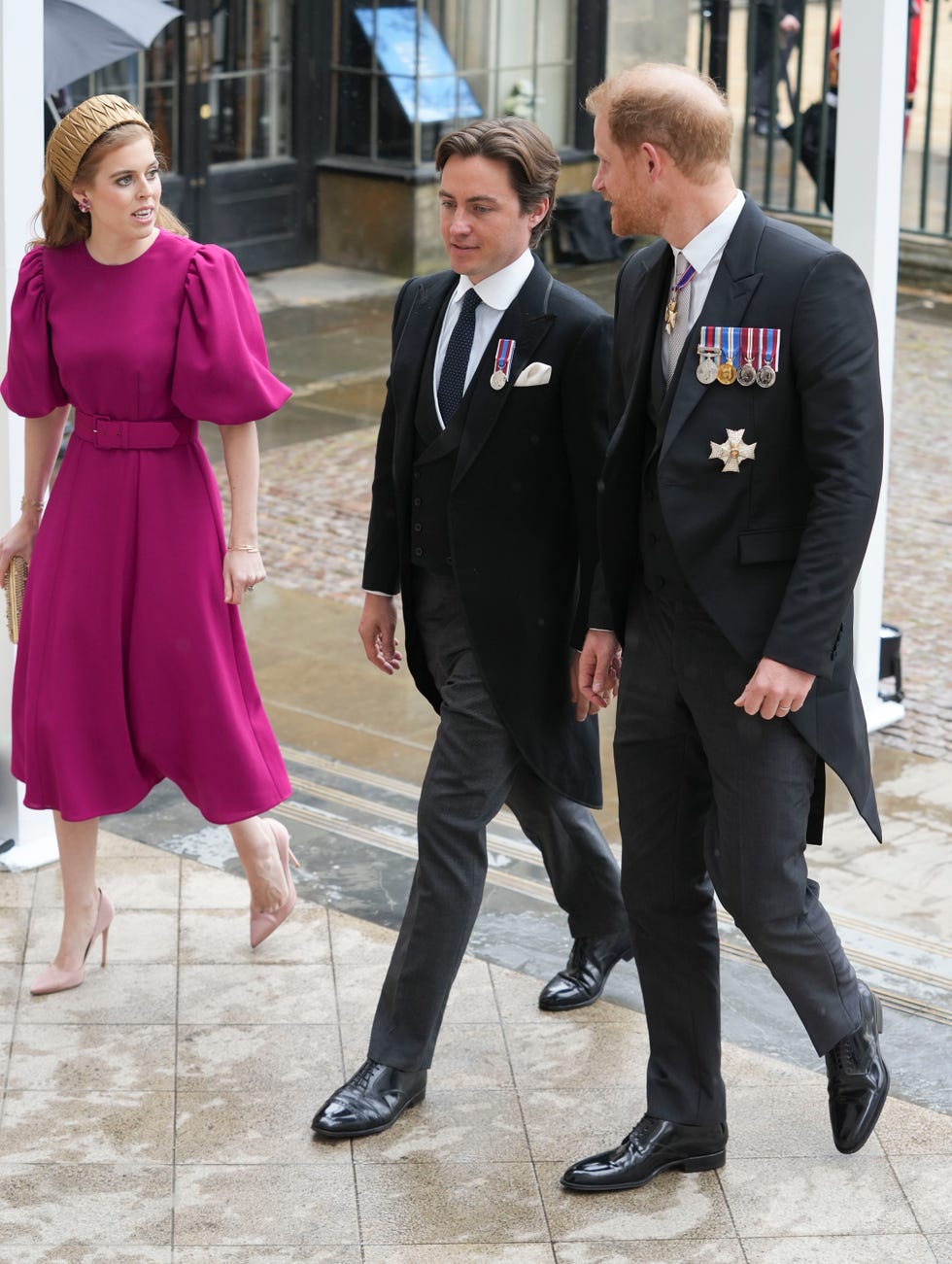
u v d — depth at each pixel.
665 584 4.99
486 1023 6.19
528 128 5.41
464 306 5.63
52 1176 5.33
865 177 8.01
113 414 5.99
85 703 6.16
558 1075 5.89
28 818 7.33
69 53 11.38
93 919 6.38
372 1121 5.52
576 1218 5.16
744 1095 5.77
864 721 5.14
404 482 5.76
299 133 19.89
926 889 7.33
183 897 7.06
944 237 19.78
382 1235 5.08
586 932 6.33
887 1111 5.67
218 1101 5.73
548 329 5.49
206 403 5.93
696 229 4.78
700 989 5.31
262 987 6.41
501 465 5.56
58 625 6.11
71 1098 5.73
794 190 20.44
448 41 19.45
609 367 5.47
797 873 5.02
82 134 5.67
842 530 4.65
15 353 6.06
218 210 19.44
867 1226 5.12
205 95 18.95
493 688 5.64
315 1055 5.99
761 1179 5.34
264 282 19.67
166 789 8.05
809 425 4.69
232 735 6.26
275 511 12.55
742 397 4.73
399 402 5.71
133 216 5.75
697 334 4.75
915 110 25.56
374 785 8.30
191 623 6.13
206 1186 5.29
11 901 7.01
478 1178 5.35
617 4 20.38
